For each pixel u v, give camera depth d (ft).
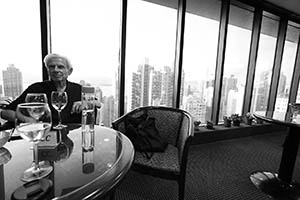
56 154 2.37
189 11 8.06
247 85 10.41
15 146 2.54
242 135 9.84
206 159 7.07
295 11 10.34
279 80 11.55
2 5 4.98
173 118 5.05
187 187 5.20
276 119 4.77
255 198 4.81
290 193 5.03
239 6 9.18
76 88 4.93
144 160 3.98
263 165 6.70
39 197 1.45
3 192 1.52
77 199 1.47
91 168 2.02
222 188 5.20
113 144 2.78
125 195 4.75
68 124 3.83
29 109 2.13
